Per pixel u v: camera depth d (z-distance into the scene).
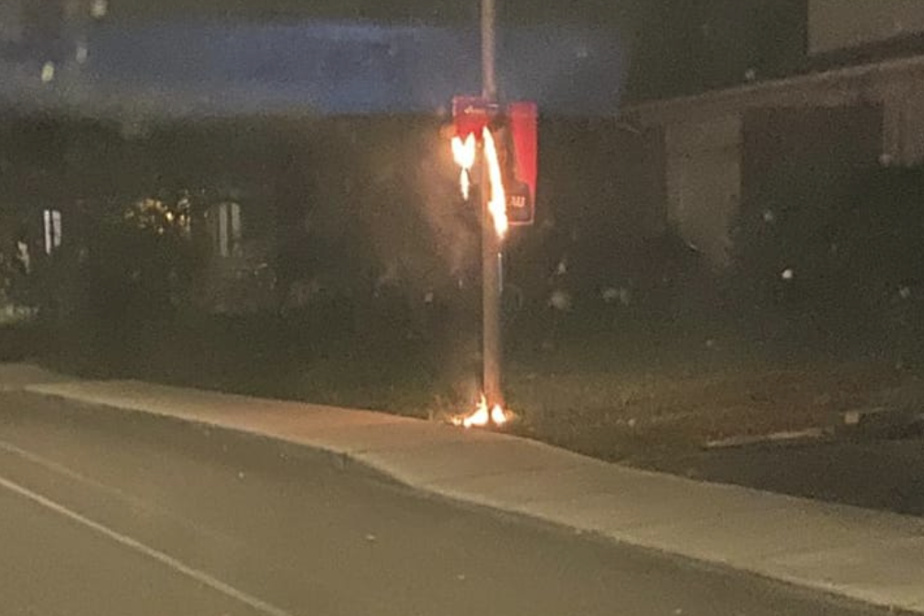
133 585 10.20
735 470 13.79
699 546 10.59
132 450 16.91
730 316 26.88
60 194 34.88
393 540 11.44
